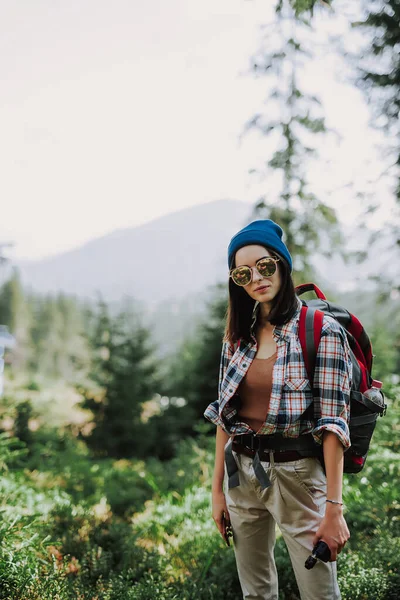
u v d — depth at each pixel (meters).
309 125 7.12
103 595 3.06
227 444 2.41
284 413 2.11
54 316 55.44
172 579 3.50
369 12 5.12
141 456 11.41
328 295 7.62
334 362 2.09
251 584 2.42
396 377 6.29
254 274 2.21
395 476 4.41
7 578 2.97
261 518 2.36
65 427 11.75
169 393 12.41
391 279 6.95
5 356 39.97
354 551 3.45
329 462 2.03
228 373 2.31
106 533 4.08
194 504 4.93
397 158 6.06
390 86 5.46
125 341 12.39
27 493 4.76
